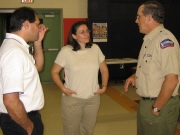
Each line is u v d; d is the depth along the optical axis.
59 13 7.04
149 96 1.79
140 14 1.84
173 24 7.25
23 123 1.42
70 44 2.26
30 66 1.49
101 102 4.88
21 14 1.52
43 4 6.79
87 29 2.22
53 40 7.11
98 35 6.88
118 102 4.88
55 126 3.54
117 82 7.00
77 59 2.21
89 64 2.20
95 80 2.27
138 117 1.95
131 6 7.01
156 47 1.72
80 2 6.93
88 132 2.41
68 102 2.24
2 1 6.59
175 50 1.66
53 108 4.45
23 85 1.41
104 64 2.42
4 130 1.56
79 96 2.21
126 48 7.10
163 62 1.65
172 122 1.82
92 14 6.81
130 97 5.27
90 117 2.34
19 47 1.44
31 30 1.56
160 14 1.78
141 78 1.84
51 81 7.22
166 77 1.63
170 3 7.21
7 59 1.36
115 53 7.05
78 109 2.26
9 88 1.33
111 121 3.77
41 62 1.99
